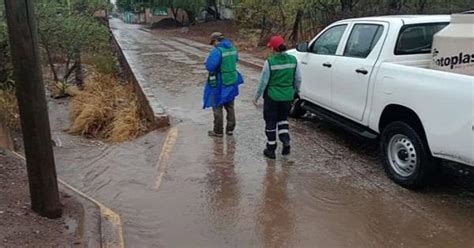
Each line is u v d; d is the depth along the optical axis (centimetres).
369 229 466
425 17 618
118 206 521
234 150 705
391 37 591
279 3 2109
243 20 2378
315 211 505
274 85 645
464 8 1428
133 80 1277
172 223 480
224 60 736
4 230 400
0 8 1035
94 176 618
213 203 526
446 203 520
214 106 756
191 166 641
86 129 919
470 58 527
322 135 780
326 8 1714
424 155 523
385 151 582
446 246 434
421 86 505
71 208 470
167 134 795
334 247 434
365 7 1528
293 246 436
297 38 1912
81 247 394
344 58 669
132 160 676
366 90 608
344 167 634
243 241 445
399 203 521
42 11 1316
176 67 1673
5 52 939
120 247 427
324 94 727
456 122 462
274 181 586
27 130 421
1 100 909
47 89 1426
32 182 434
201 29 3875
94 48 1566
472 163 454
